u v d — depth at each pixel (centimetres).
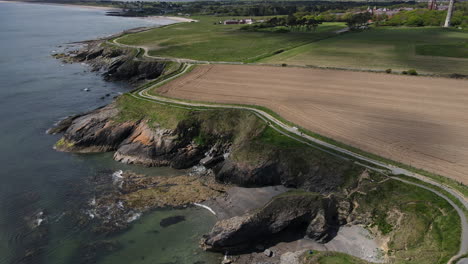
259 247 4247
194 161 6228
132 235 4462
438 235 3828
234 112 6838
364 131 5934
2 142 6825
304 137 5844
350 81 8431
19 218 4738
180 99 7681
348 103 7094
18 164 6084
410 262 3612
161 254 4169
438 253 3606
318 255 3881
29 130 7362
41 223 4650
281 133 6022
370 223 4331
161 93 8144
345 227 4375
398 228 4116
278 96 7631
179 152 6256
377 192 4553
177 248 4256
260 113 6781
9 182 5541
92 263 4038
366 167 4953
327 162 5116
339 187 4856
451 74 8594
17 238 4391
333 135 5847
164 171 6000
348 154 5275
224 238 4172
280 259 4022
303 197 4512
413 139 5609
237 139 6344
